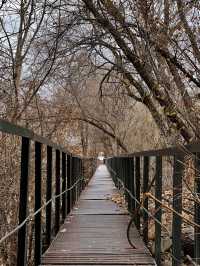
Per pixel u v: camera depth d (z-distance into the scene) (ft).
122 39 29.22
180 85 21.16
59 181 23.91
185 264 14.15
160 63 23.06
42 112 34.96
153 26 23.09
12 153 20.12
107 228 25.03
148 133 53.01
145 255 18.35
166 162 22.44
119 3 26.45
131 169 28.78
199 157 10.76
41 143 16.66
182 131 23.13
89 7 29.43
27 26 26.48
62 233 23.48
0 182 19.36
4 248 19.49
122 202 37.40
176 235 12.60
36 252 16.90
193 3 21.33
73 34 32.24
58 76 34.60
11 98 25.11
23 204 13.21
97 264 17.03
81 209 34.12
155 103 31.42
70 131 49.60
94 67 37.01
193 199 11.07
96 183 69.97
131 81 34.24
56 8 29.25
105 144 119.03
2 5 24.61
